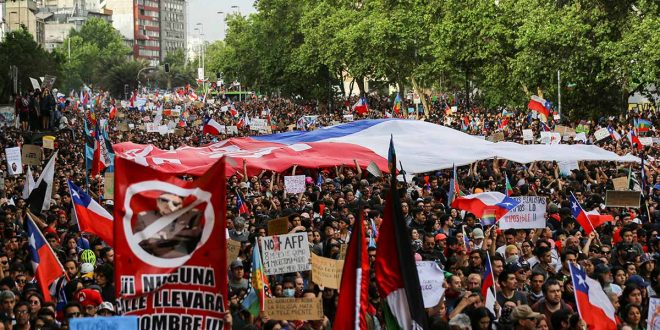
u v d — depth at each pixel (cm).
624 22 6525
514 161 3900
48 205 2458
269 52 12488
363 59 9938
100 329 1074
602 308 1476
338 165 3819
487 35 7931
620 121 6569
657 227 2258
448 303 1595
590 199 2756
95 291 1538
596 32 6488
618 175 3681
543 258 1827
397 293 1253
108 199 2858
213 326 1164
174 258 1162
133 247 1162
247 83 13338
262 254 1688
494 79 8094
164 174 1170
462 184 3391
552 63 6756
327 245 1938
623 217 2495
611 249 2019
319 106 12912
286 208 2575
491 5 7975
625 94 6762
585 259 1806
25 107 5966
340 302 1214
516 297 1628
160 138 6228
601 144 5041
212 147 4244
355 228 1214
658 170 3816
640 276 1808
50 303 1479
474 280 1611
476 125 7119
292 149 3941
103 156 3325
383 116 9506
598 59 6569
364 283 1217
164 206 1164
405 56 9575
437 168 3741
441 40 8281
